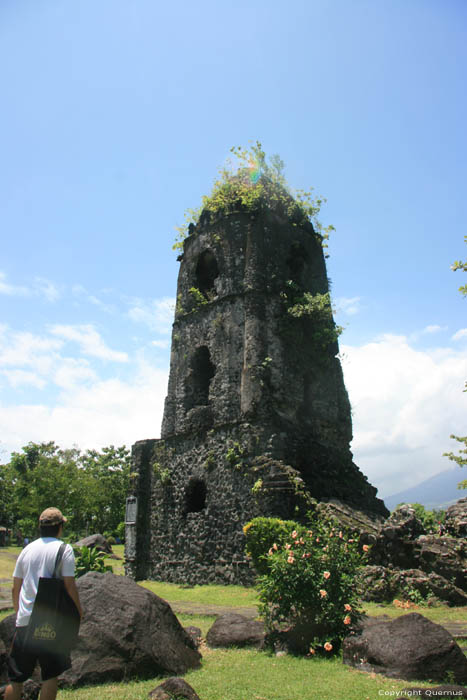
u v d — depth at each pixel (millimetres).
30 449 53812
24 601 4551
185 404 20312
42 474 45281
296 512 15344
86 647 6047
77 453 51156
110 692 5500
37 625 4395
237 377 18672
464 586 12031
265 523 13516
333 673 6207
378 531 13812
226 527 17000
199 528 17953
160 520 19766
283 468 16062
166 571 18766
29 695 5352
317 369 20406
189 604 12570
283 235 21484
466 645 7426
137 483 20859
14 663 4367
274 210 21719
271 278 20125
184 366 20922
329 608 7281
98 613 6383
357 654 6539
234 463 17406
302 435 18203
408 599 11797
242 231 20766
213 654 7355
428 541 12961
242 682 5902
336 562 7660
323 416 19844
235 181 22312
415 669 5926
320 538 8102
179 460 19672
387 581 12219
